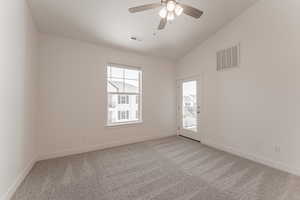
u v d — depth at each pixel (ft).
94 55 10.93
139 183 6.44
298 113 6.95
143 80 13.39
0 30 4.73
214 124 11.37
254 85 8.73
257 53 8.56
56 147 9.43
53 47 9.43
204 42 12.21
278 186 6.10
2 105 4.88
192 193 5.71
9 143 5.37
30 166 7.63
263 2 8.23
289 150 7.25
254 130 8.75
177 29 10.43
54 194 5.65
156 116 14.17
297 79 6.98
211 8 8.77
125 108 12.71
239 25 9.50
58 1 7.29
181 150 10.71
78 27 9.11
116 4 7.82
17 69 6.05
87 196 5.54
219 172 7.39
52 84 9.35
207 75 11.97
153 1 7.79
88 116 10.59
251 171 7.46
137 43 11.57
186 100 14.47
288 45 7.27
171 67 15.25
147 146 11.66
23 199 5.36
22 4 6.55
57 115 9.48
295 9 7.02
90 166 8.10
